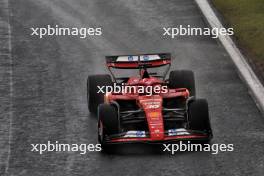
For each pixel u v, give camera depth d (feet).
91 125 175.22
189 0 290.35
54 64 225.35
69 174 148.97
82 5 291.58
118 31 258.37
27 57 232.94
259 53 218.79
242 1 271.08
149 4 288.30
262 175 144.15
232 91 195.93
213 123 173.58
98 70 219.61
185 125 170.50
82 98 194.59
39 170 151.74
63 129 173.68
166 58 180.55
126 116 163.43
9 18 276.62
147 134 156.35
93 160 155.02
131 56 180.24
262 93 189.88
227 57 225.35
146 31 256.93
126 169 149.38
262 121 173.88
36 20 273.54
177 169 148.05
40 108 188.34
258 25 241.96
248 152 155.33
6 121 180.14
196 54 230.68
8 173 150.92
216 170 147.02
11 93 200.23
